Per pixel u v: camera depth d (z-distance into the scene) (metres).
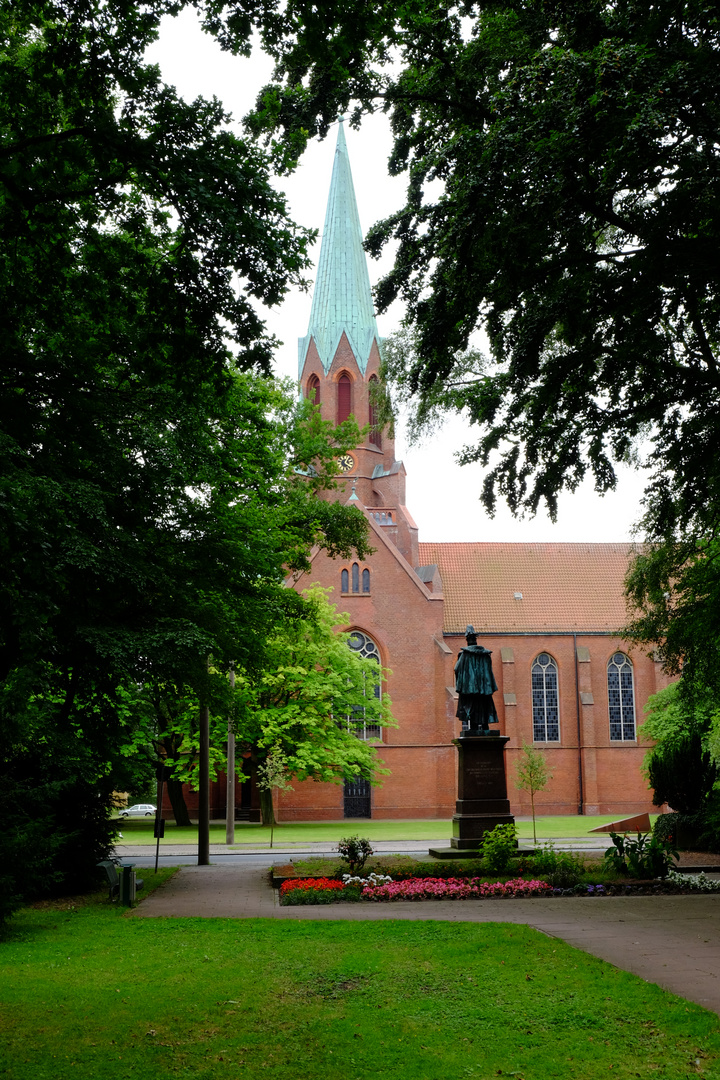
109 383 14.39
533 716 56.66
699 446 16.78
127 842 36.41
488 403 17.61
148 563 15.93
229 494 21.47
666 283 14.31
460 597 59.16
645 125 11.40
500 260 14.07
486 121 14.48
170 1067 7.43
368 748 46.75
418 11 10.75
